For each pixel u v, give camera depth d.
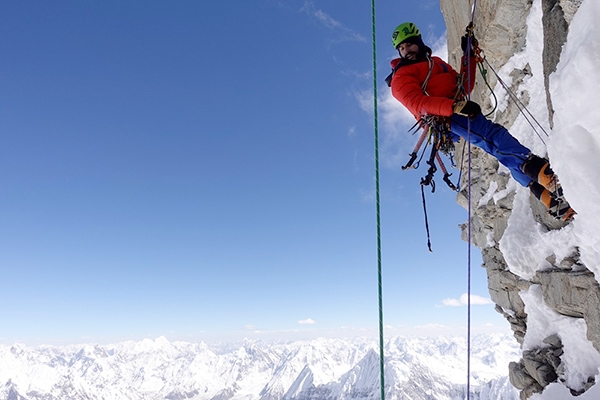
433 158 4.72
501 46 8.66
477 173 10.14
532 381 6.98
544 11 5.15
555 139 4.28
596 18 3.83
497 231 8.84
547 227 6.84
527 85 8.04
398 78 4.79
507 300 8.49
